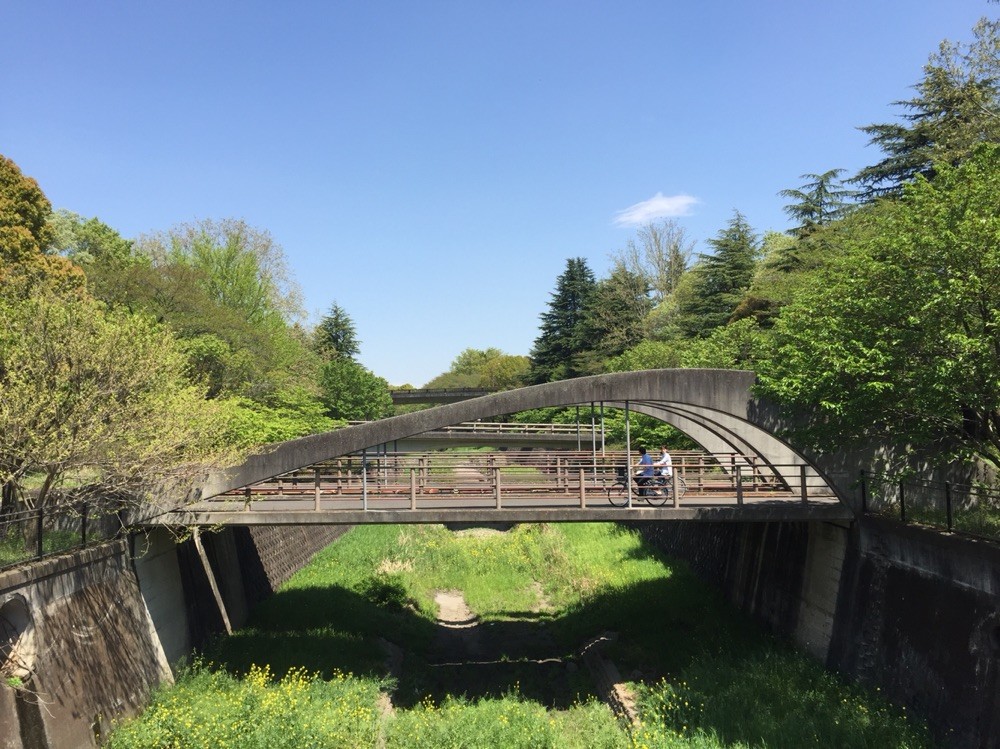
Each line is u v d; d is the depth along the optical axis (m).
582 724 14.81
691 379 15.92
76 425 12.68
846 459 15.66
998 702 10.91
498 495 15.62
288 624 19.56
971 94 20.67
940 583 12.71
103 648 13.30
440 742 13.26
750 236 44.62
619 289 52.53
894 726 12.14
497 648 20.44
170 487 14.89
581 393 15.81
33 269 20.53
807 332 14.96
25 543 12.12
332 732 12.84
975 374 11.85
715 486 19.39
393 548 29.09
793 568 17.86
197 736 12.44
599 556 27.47
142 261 33.59
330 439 15.66
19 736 10.82
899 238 12.80
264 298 40.12
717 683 14.97
